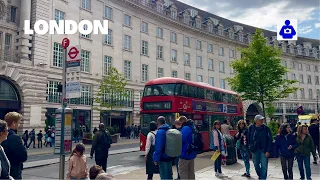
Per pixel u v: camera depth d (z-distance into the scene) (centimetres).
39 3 2778
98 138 953
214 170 1109
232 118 2258
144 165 1355
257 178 955
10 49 2636
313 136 1235
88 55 3306
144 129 1577
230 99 2278
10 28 2631
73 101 3070
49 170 1248
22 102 2594
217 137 986
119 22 3719
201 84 1867
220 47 5444
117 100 3500
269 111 2808
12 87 2581
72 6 3130
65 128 798
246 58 2742
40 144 2533
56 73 2897
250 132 874
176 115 1526
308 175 869
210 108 1906
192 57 4831
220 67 5381
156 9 4325
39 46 2756
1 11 2575
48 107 2816
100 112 3303
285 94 2748
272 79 2611
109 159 1575
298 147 874
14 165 489
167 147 643
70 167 659
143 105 1616
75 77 866
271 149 830
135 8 3925
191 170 735
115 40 3644
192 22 4947
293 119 6312
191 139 732
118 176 1024
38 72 2716
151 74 4116
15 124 513
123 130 3697
